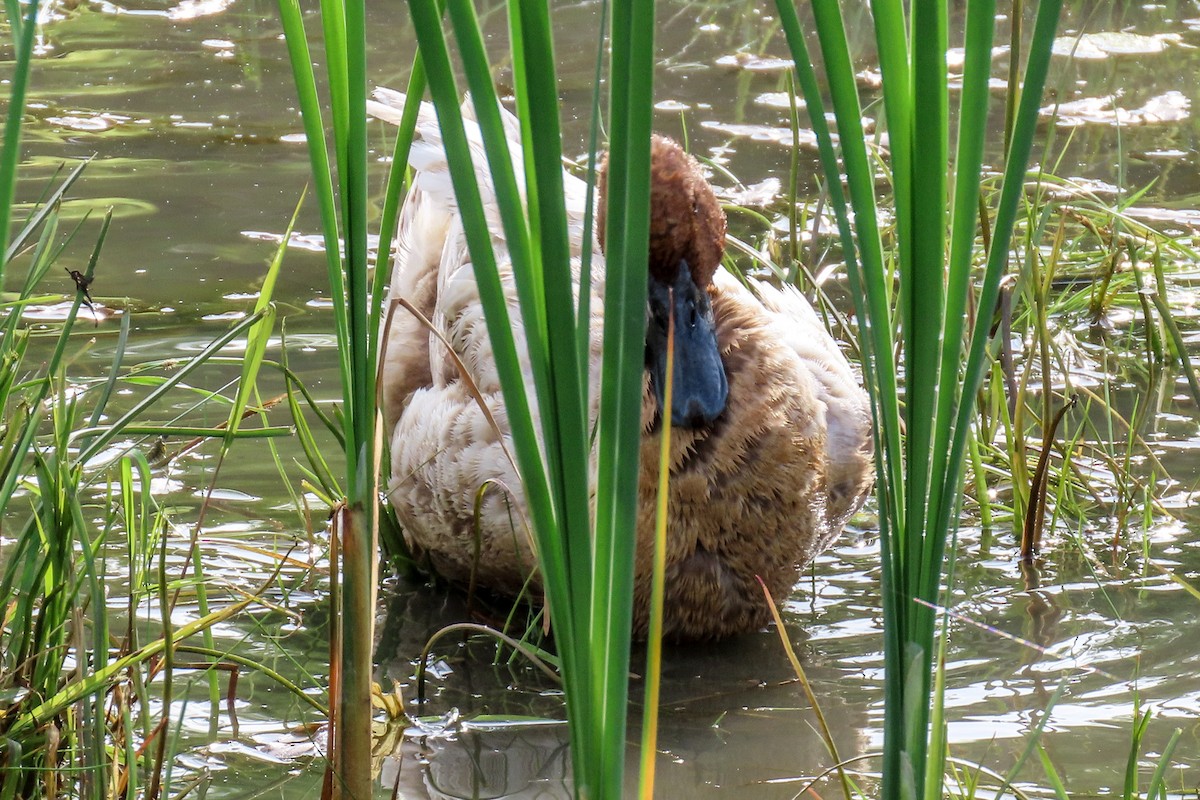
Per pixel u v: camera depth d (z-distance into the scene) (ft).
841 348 32.83
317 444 30.27
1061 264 37.11
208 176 43.91
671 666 23.62
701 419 23.20
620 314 10.99
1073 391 29.25
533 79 10.57
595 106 10.99
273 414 31.01
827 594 26.16
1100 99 50.11
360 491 15.26
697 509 23.43
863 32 54.65
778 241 38.06
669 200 22.62
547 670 20.44
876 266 11.85
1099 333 35.19
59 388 21.22
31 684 16.96
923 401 12.01
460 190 11.22
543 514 11.78
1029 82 11.12
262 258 38.40
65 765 17.47
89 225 39.99
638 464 11.22
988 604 24.43
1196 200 41.19
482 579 25.72
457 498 24.67
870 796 18.85
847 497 26.32
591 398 23.49
